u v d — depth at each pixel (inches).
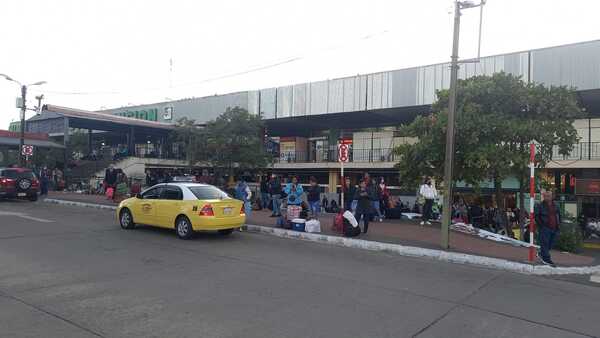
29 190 929.5
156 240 478.0
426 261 432.5
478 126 580.1
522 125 573.6
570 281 369.7
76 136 1718.8
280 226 592.7
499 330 232.4
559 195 1013.2
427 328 230.7
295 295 282.2
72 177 1421.0
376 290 302.0
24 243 436.1
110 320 228.1
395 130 1355.8
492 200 1018.7
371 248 487.2
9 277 308.2
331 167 1375.5
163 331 214.5
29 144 1444.4
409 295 293.4
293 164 1440.7
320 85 1318.9
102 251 408.8
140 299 265.0
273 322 231.0
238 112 1055.6
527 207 920.9
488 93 604.7
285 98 1390.3
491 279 358.6
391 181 1301.7
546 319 254.8
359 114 1323.8
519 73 1005.8
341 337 212.7
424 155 650.8
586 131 1038.4
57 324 220.2
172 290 285.9
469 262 430.0
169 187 524.7
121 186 888.9
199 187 514.9
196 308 250.5
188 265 361.4
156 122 1596.9
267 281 315.9
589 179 1007.0
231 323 227.8
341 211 577.9
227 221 497.4
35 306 247.6
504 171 574.9
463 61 477.1
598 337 227.8
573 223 628.7
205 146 1047.0
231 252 423.8
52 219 627.2
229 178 1086.4
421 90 1138.7
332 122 1475.1
